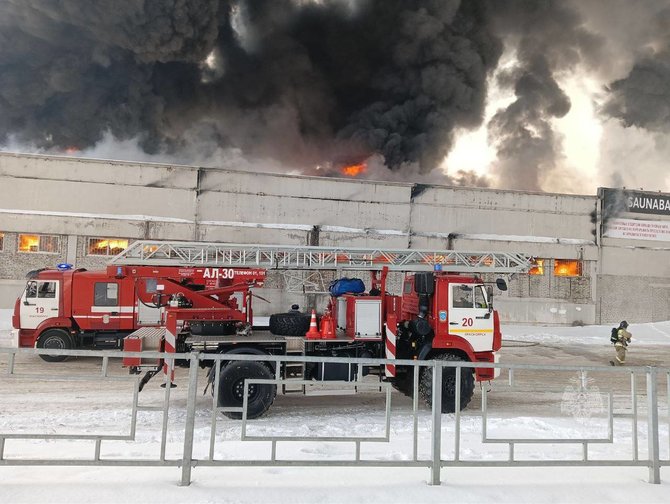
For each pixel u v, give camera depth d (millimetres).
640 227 26172
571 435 6773
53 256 21484
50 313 13047
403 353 8992
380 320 8484
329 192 24000
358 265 9695
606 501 3986
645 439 6609
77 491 3846
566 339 20641
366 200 24250
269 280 22578
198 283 9273
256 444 5730
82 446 5648
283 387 8094
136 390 4215
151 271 9047
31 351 4184
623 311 25672
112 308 13234
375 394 9703
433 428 4293
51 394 9039
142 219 22141
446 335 8672
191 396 4145
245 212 23141
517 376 12164
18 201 21266
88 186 21859
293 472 4500
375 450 5539
